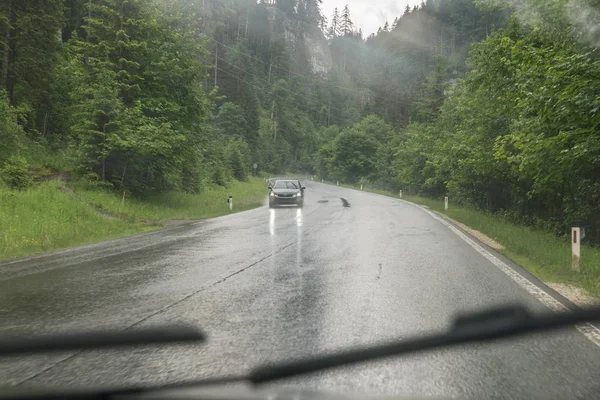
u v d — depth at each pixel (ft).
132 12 85.25
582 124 38.68
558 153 42.57
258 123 406.00
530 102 39.78
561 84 35.78
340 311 20.12
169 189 95.96
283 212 83.76
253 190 180.96
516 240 43.09
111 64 80.12
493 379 12.91
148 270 30.12
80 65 84.23
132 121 79.71
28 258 35.47
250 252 37.76
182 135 81.46
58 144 98.53
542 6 40.40
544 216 76.13
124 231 55.72
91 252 38.47
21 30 93.04
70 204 60.85
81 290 24.36
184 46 89.76
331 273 28.94
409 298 22.50
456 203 117.29
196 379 12.55
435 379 12.85
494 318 17.19
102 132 77.92
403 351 14.61
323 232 52.06
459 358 14.49
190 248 40.27
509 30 53.98
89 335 16.39
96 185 77.56
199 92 93.09
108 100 76.38
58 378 12.75
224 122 355.97
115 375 12.97
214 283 26.04
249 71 516.73
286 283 26.00
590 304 21.34
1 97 74.84
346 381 12.57
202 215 80.48
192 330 17.19
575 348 15.48
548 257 33.88
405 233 51.39
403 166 168.14
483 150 71.15
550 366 13.92
